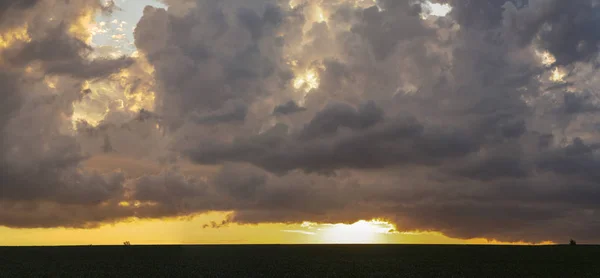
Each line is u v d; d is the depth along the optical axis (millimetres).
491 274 70000
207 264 86250
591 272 72688
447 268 78125
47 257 103125
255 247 144750
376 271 74062
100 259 97750
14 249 123625
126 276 68875
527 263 86688
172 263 88875
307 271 74125
